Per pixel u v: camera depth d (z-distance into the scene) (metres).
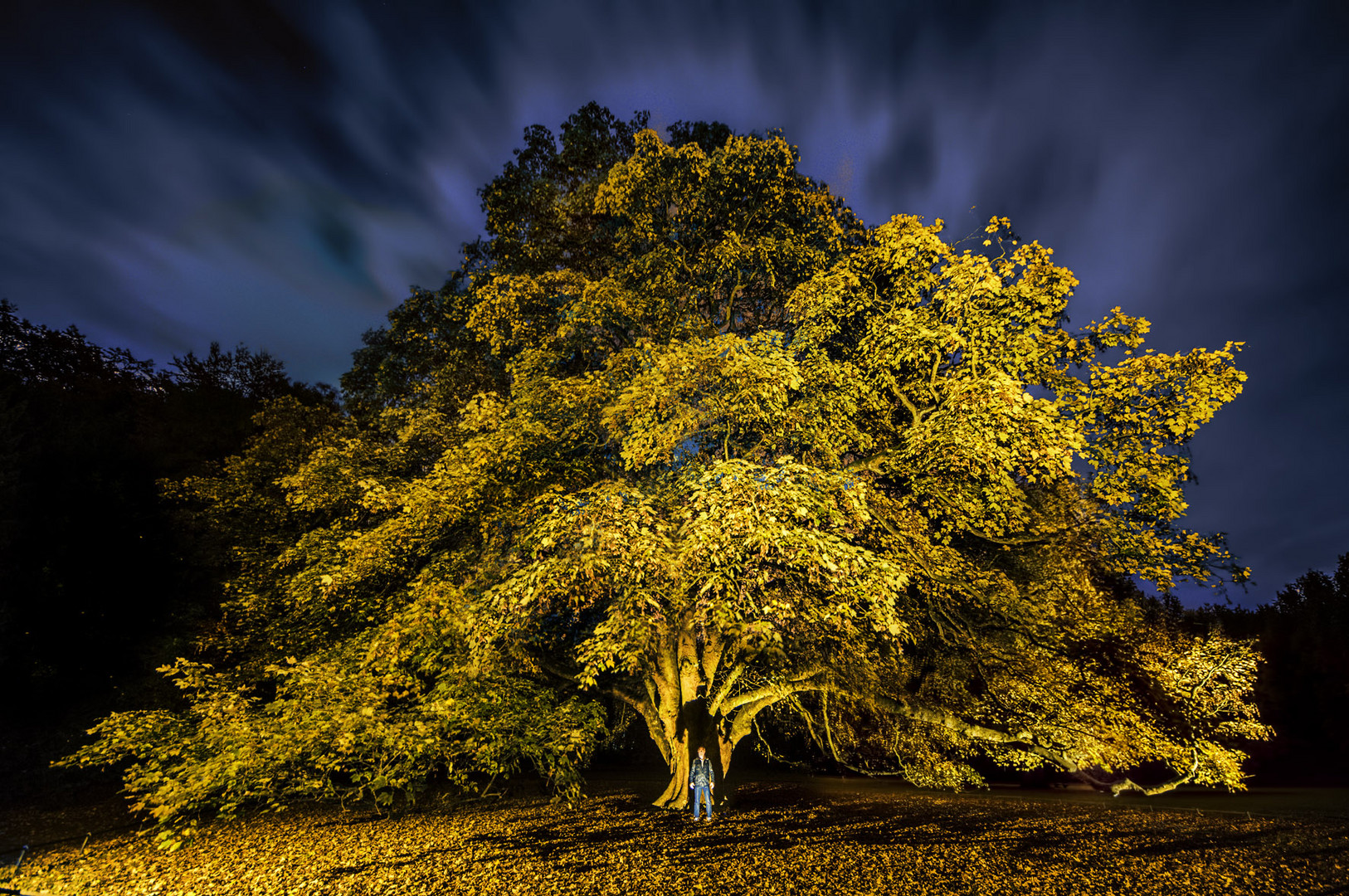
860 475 14.32
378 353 27.45
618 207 17.73
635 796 20.12
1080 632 14.29
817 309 13.80
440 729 14.12
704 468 12.43
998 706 14.88
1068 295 13.81
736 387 12.72
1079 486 14.04
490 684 14.35
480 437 13.81
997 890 9.79
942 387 13.59
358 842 14.05
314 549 16.80
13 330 40.22
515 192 22.69
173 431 36.16
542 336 18.19
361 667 14.12
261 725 13.96
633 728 24.56
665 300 16.44
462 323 22.36
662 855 12.01
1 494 22.59
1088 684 14.23
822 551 10.77
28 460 24.50
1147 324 14.16
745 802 19.03
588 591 12.44
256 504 21.86
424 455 18.78
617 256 19.61
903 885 10.05
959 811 18.02
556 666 16.89
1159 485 13.49
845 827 14.65
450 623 13.34
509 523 14.19
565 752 14.69
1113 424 14.02
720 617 10.84
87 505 25.17
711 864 11.30
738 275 17.38
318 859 12.62
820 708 19.14
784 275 17.09
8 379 29.66
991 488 13.12
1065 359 15.28
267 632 18.91
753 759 31.91
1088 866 11.16
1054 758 14.13
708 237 17.92
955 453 12.28
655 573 11.74
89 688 24.91
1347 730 38.53
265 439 22.84
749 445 14.74
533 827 15.00
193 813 15.21
